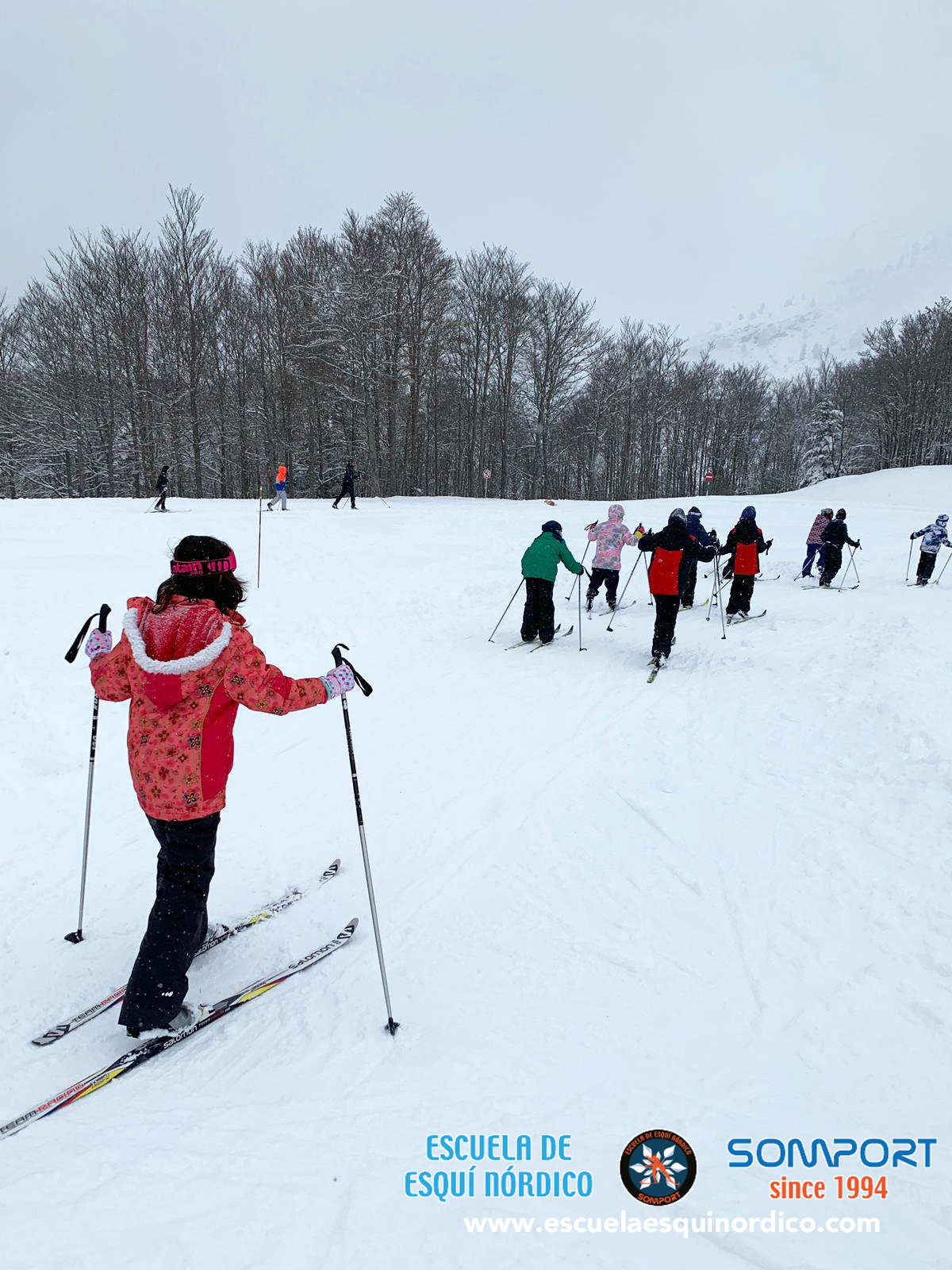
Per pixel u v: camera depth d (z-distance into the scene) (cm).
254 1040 260
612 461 5881
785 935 314
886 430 6131
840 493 3434
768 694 628
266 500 2553
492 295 4203
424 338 3672
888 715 507
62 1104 226
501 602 1107
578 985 287
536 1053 250
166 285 3534
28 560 1070
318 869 384
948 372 5603
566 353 4400
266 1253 173
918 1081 234
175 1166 201
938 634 697
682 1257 175
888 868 351
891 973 285
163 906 258
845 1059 245
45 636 702
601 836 412
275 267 3800
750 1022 264
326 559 1348
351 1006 277
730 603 1005
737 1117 221
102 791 482
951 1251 176
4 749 505
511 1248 176
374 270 3338
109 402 3781
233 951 313
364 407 3591
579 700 666
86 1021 270
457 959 305
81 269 3538
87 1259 170
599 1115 222
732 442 6944
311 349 3516
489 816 443
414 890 362
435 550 1516
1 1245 173
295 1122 220
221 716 260
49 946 317
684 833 409
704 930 322
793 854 376
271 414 3984
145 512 1662
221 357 3944
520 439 4972
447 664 802
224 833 427
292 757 545
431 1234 179
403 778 503
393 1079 239
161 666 245
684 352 5691
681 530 752
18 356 3803
